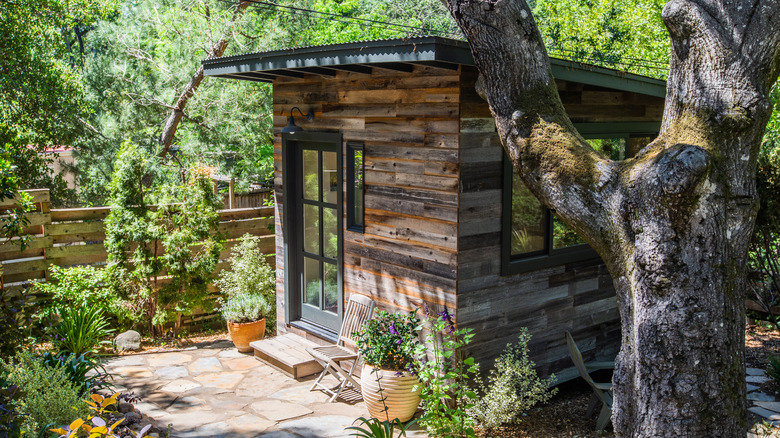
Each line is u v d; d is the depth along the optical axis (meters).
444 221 5.36
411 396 5.33
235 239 8.90
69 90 13.09
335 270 6.93
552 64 5.33
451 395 5.38
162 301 7.84
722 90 3.29
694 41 3.36
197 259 7.93
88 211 7.95
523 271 5.79
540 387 5.91
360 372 6.34
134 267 7.98
